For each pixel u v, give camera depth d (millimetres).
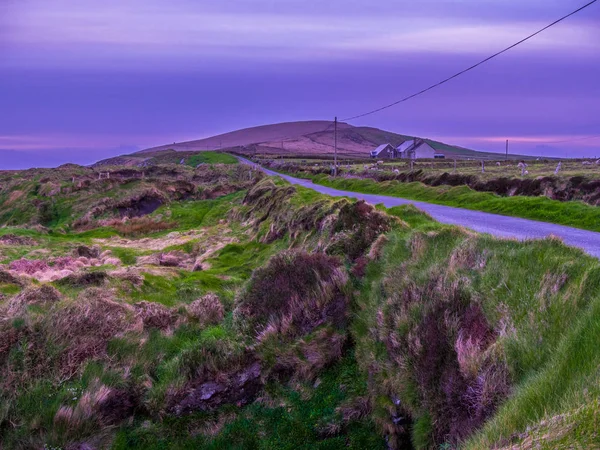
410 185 38656
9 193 70625
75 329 11375
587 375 4965
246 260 26969
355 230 15664
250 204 49062
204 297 14750
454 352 7727
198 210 58469
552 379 5344
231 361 11383
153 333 12930
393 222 15688
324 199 26062
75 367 10711
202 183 83125
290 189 36688
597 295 6594
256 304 12852
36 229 47188
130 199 60125
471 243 10352
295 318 12141
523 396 5492
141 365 11531
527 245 9516
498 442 4969
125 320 12578
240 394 11086
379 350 9852
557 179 28734
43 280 17938
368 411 9320
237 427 10125
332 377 10742
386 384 8883
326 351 11188
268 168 115938
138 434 10102
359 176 57406
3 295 13852
